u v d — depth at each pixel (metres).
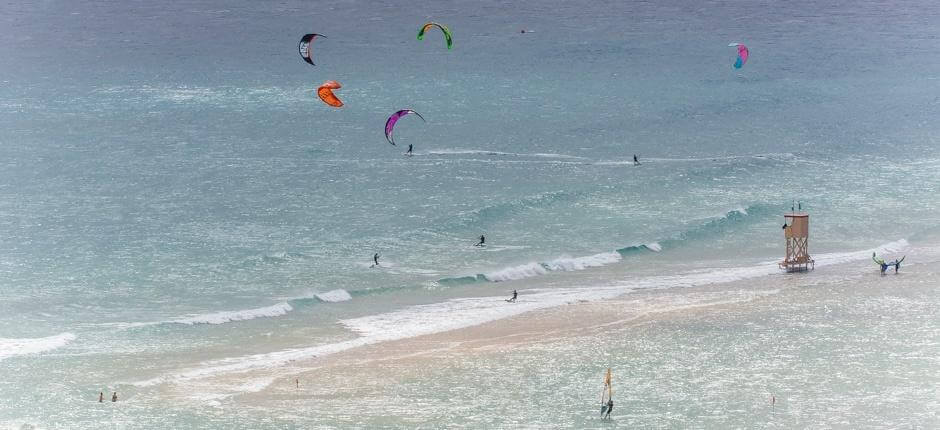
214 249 109.94
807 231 103.38
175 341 82.69
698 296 94.75
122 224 119.75
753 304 91.81
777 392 71.75
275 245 111.44
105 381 73.56
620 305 92.06
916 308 89.75
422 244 112.00
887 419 67.19
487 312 90.31
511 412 68.56
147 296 94.81
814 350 79.75
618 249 110.19
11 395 70.56
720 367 76.44
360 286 97.75
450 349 80.75
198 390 72.06
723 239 115.50
